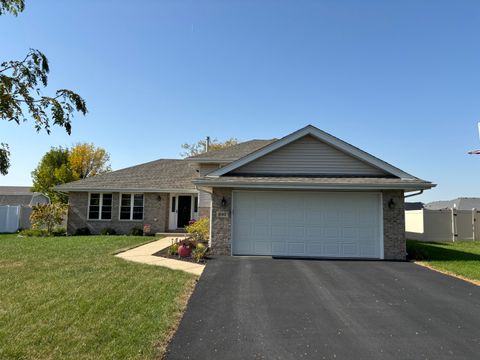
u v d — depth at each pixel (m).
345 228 12.37
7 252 12.21
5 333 5.02
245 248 12.42
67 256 11.39
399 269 10.30
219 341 5.07
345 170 13.41
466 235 20.59
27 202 43.38
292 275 9.27
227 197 12.50
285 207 12.51
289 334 5.37
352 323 5.86
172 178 23.12
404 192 12.80
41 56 4.95
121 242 15.40
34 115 5.00
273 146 13.39
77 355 4.41
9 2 5.04
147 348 4.69
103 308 6.15
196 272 9.37
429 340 5.21
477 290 8.02
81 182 22.44
